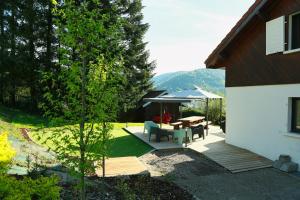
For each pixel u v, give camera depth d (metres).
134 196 8.32
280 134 13.27
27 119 25.25
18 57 31.06
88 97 6.54
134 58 36.78
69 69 6.47
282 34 12.83
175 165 13.17
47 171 9.10
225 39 15.59
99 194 8.16
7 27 32.66
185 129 16.84
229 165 12.88
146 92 38.94
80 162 6.54
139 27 37.53
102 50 6.64
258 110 14.55
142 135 19.80
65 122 6.61
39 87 31.05
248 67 15.17
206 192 10.02
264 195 9.83
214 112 28.80
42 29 32.44
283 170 12.32
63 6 6.54
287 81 12.78
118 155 14.96
